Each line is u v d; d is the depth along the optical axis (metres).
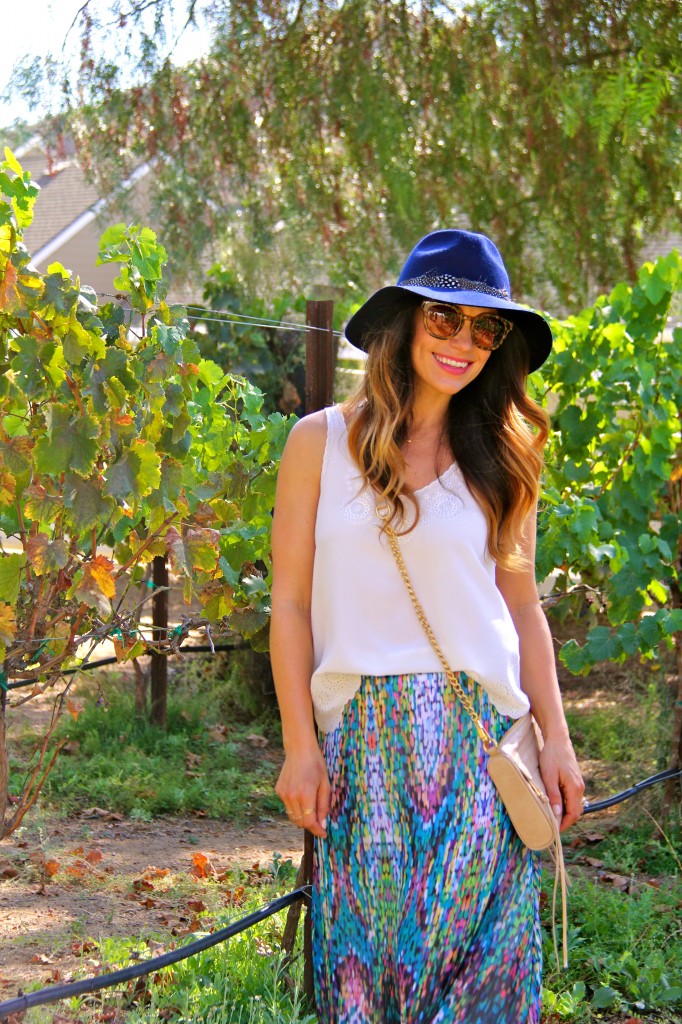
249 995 2.82
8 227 2.42
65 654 2.66
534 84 7.53
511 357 2.35
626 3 7.18
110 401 2.49
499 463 2.26
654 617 4.32
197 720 6.05
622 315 4.97
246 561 3.69
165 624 5.55
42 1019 2.59
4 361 2.48
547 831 2.11
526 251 8.70
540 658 2.34
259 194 8.33
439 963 2.07
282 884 3.80
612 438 4.93
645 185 7.82
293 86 7.70
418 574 2.12
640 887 3.88
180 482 2.76
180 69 7.88
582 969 3.25
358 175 8.10
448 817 2.08
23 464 2.50
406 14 7.54
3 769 2.59
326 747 2.19
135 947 3.15
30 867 3.95
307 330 3.23
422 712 2.10
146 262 2.84
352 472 2.15
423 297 2.21
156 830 4.60
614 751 5.43
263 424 4.62
